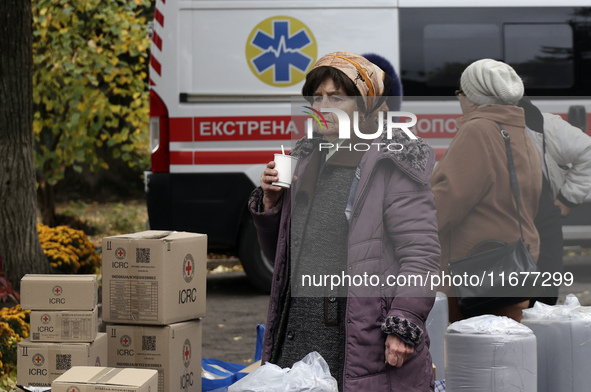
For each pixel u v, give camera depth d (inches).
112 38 484.4
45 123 484.7
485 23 355.6
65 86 477.4
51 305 163.9
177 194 355.9
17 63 324.8
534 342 156.6
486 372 153.9
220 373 192.2
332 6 353.4
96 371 143.3
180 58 356.8
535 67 358.3
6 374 237.8
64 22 469.1
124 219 677.9
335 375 134.4
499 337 153.9
